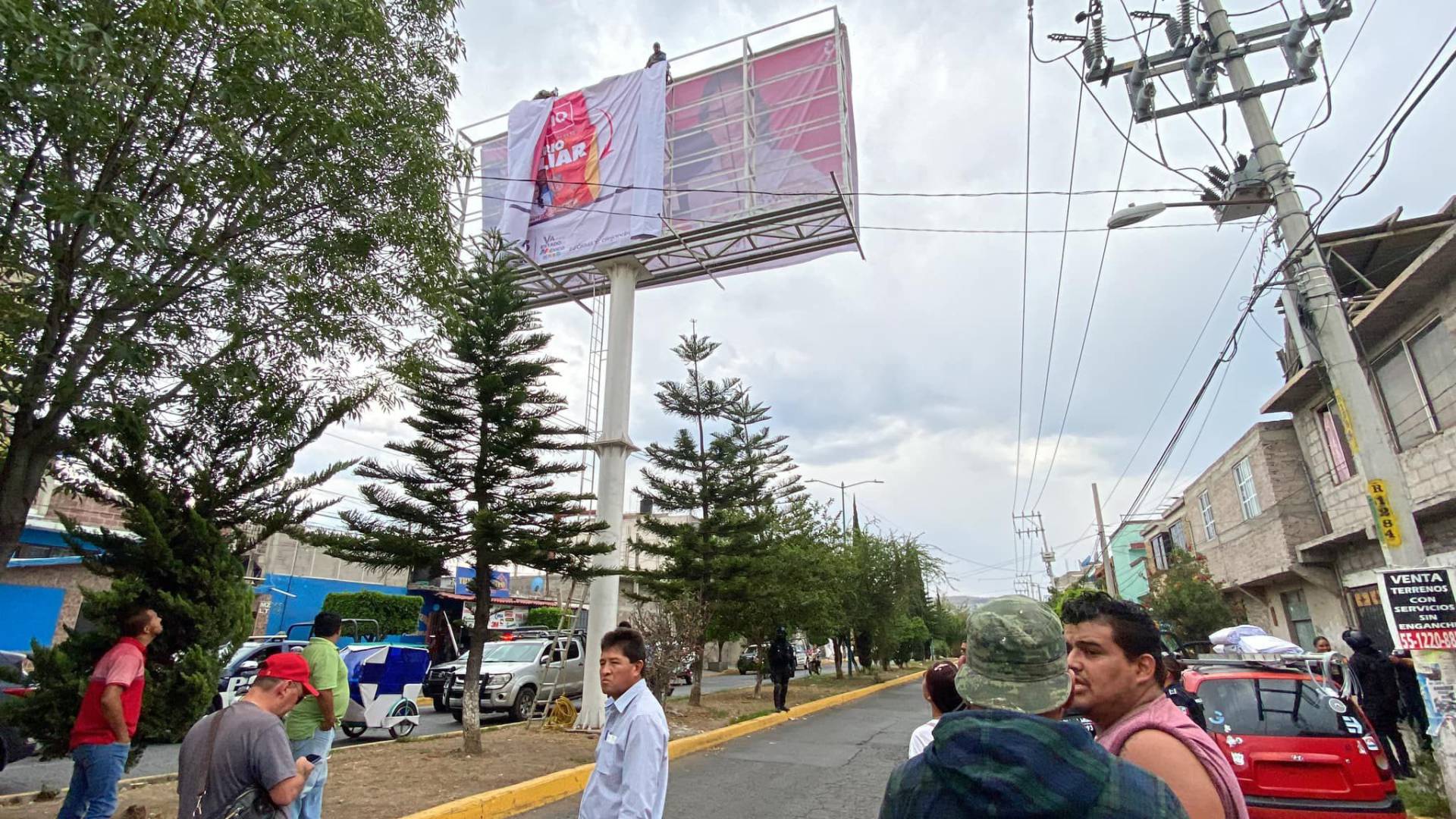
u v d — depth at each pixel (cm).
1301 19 825
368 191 684
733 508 1767
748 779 909
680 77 1659
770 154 1541
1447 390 1119
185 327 592
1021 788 138
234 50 530
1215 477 2234
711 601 1680
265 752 322
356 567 2922
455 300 785
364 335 685
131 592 625
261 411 671
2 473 547
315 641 561
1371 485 721
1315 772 549
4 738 783
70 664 616
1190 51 892
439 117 716
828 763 1023
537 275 1598
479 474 1042
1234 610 2181
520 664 1541
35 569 1600
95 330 552
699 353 1806
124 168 540
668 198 1586
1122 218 945
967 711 160
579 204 1561
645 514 1733
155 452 664
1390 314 1195
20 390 519
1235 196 873
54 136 486
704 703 1772
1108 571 2977
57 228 530
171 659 648
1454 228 991
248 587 714
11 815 643
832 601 2125
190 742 325
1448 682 672
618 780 329
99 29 443
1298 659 841
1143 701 225
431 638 2045
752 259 1559
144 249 520
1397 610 695
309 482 738
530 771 886
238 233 624
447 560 1052
